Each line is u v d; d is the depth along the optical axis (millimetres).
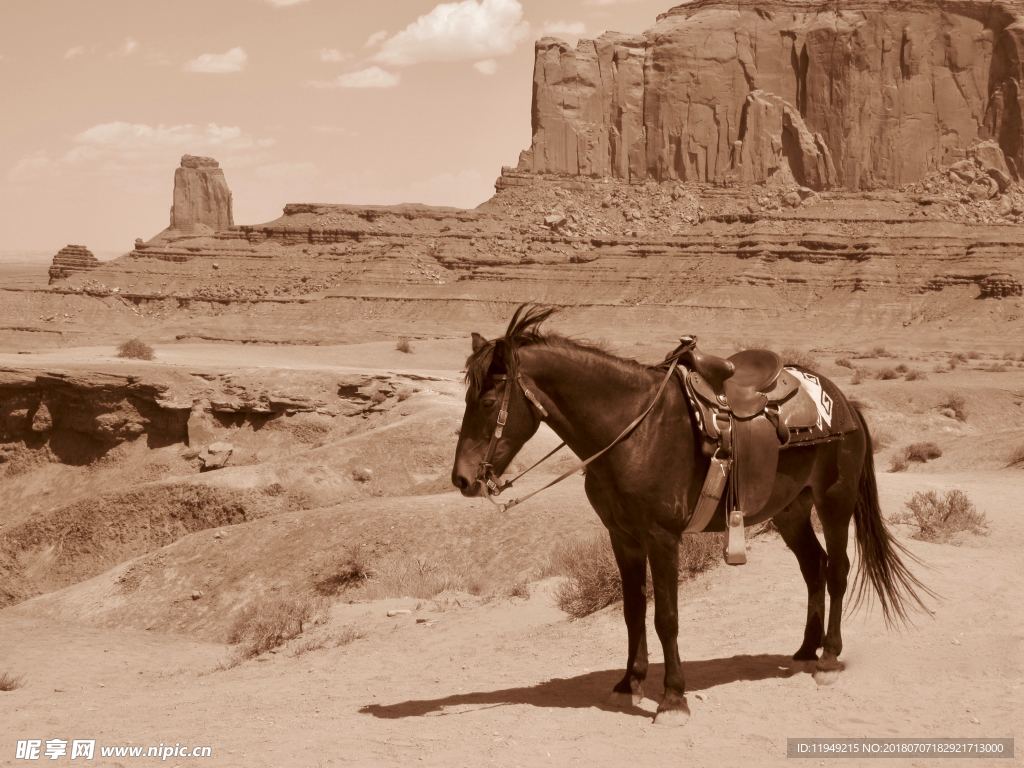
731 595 11312
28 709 10852
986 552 13172
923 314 154750
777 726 7113
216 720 8602
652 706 7703
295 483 42781
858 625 9531
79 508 42188
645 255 187125
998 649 8328
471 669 10000
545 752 6758
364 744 7113
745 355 8453
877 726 7004
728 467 7578
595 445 7473
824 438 8172
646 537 7473
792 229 185250
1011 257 162875
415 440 46000
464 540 25484
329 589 25297
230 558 29016
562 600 13422
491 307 183875
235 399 61062
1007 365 98750
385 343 115500
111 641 21766
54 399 63219
